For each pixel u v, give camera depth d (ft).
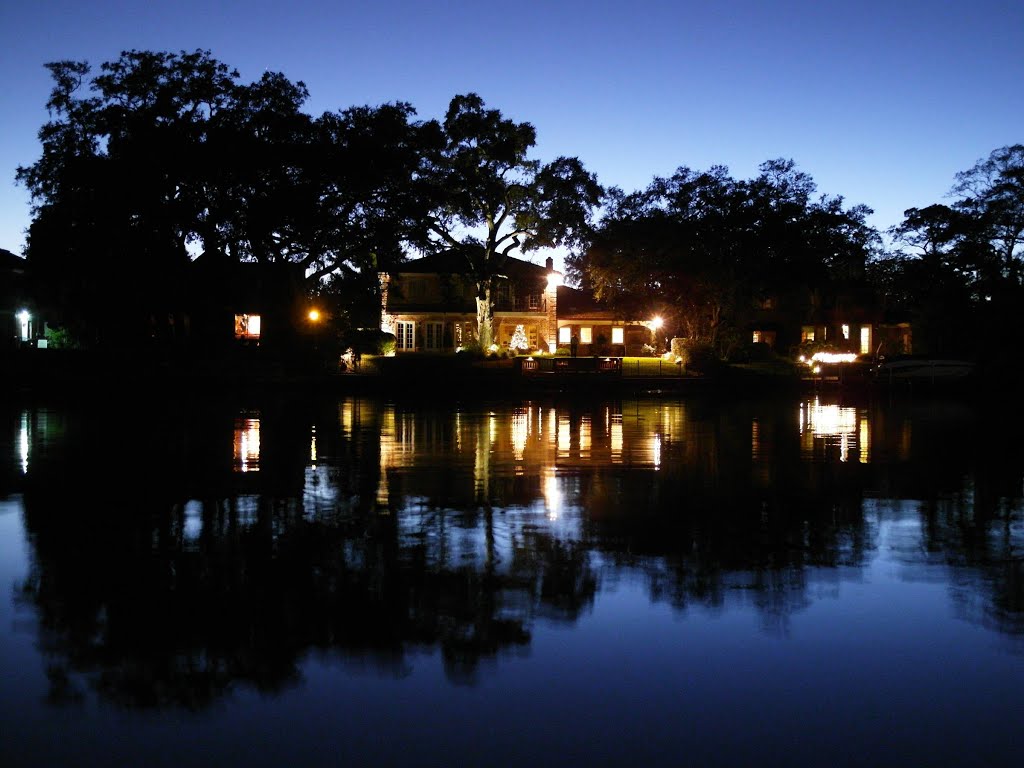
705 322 186.09
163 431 70.18
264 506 37.55
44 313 168.55
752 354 186.19
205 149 138.92
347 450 58.80
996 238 171.83
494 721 16.22
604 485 44.09
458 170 175.32
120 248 140.67
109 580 25.44
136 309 146.00
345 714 16.52
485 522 34.30
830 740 15.53
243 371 143.84
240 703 16.98
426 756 14.94
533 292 204.64
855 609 22.80
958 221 176.96
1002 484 44.83
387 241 151.23
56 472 47.06
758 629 21.18
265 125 144.56
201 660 19.13
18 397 114.21
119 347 147.74
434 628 21.26
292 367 150.20
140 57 140.15
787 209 170.19
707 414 98.07
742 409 107.96
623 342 224.12
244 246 148.97
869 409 109.40
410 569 26.81
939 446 63.77
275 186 143.54
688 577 25.99
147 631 20.95
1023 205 167.12
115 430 70.69
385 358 171.12
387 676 18.28
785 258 173.17
